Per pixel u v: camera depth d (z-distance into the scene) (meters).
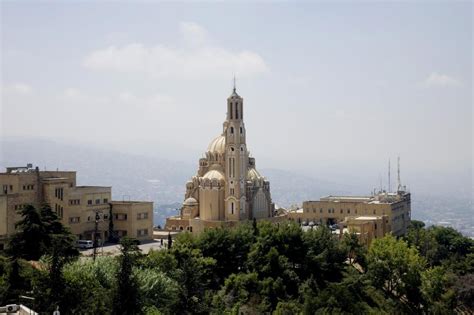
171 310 175.38
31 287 173.62
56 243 164.75
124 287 162.00
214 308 187.75
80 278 164.62
